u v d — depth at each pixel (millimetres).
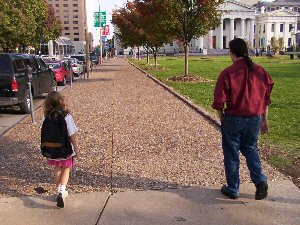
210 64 45250
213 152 7270
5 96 12117
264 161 6621
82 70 32188
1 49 41906
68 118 4992
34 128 10102
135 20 39500
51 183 5852
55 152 4945
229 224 4410
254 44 131375
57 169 5164
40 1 45219
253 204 4895
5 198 5281
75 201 5102
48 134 4945
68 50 89938
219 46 117125
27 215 4750
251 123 4734
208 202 4977
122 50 120125
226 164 4957
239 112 4672
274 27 124688
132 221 4527
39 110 13648
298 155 6988
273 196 5117
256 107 4672
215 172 6121
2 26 34906
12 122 11539
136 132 9156
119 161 6820
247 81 4641
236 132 4789
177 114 11586
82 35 98938
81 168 6465
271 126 9547
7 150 7793
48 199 5219
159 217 4605
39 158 7176
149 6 25031
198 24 22297
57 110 4977
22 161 6992
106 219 4594
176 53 103250
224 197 5121
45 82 15531
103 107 13297
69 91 18828
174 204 4945
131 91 18172
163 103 14016
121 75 29953
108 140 8422
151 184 5660
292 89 17828
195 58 70500
